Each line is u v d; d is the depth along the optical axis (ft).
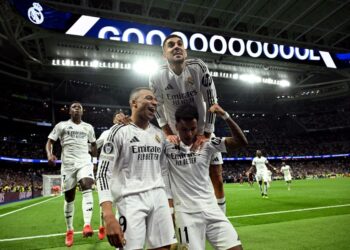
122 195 9.30
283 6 88.43
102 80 137.69
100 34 81.00
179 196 10.37
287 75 134.31
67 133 19.58
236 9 93.56
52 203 46.19
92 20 79.87
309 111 192.13
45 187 80.23
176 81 13.28
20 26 78.43
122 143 9.61
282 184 84.94
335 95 170.30
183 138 10.73
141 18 89.66
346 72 125.59
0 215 31.89
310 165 177.17
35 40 88.58
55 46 95.91
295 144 180.65
